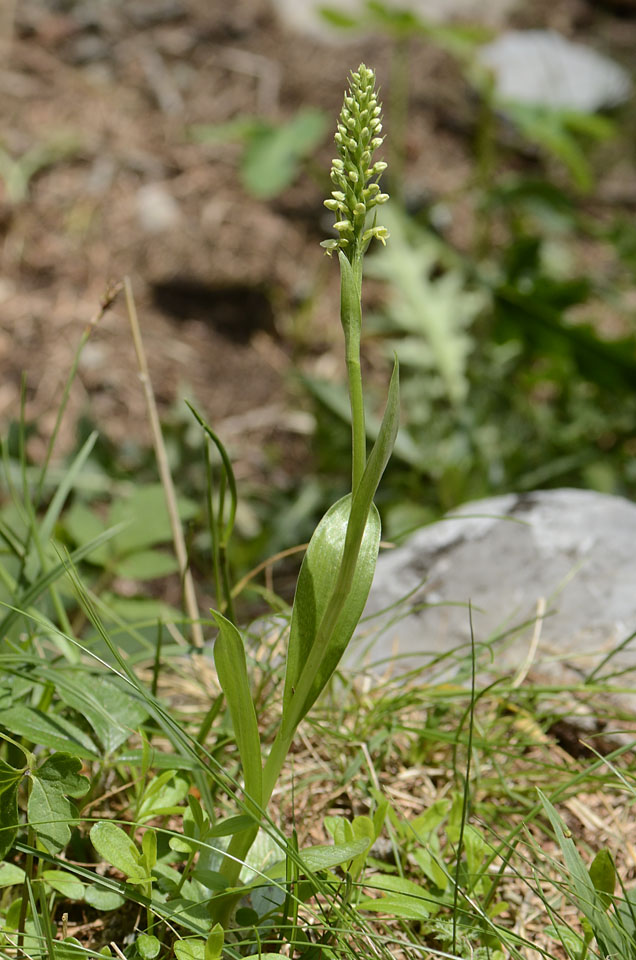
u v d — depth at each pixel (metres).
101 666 1.57
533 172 5.25
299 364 4.05
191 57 5.18
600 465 3.24
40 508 2.81
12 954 1.06
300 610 1.01
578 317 4.34
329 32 5.46
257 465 3.64
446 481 2.97
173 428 3.21
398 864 1.23
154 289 4.20
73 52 5.04
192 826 1.13
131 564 1.86
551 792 1.46
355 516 0.91
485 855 1.31
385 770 1.50
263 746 1.49
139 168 4.59
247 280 4.28
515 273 3.77
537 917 1.29
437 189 4.88
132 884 1.09
